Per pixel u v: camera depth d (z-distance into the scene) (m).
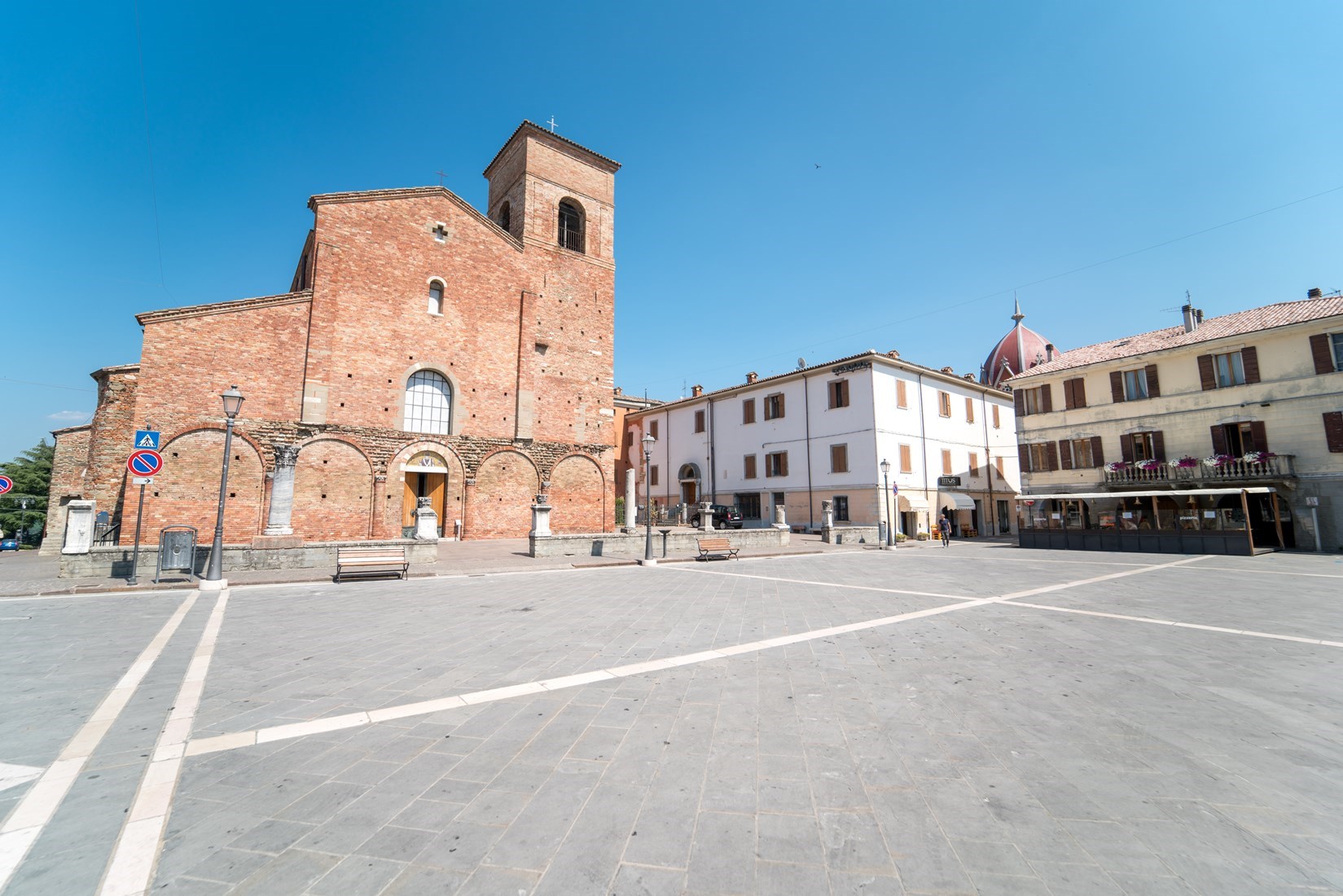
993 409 39.69
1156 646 7.21
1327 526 23.09
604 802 3.38
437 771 3.77
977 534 36.72
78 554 13.25
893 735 4.37
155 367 19.25
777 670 6.05
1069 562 19.38
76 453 24.91
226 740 4.26
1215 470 25.64
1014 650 6.97
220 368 20.27
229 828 3.11
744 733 4.39
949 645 7.20
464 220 26.22
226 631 8.02
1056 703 5.09
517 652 6.84
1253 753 4.07
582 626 8.30
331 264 22.67
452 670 6.09
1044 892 2.60
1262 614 9.49
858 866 2.78
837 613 9.44
